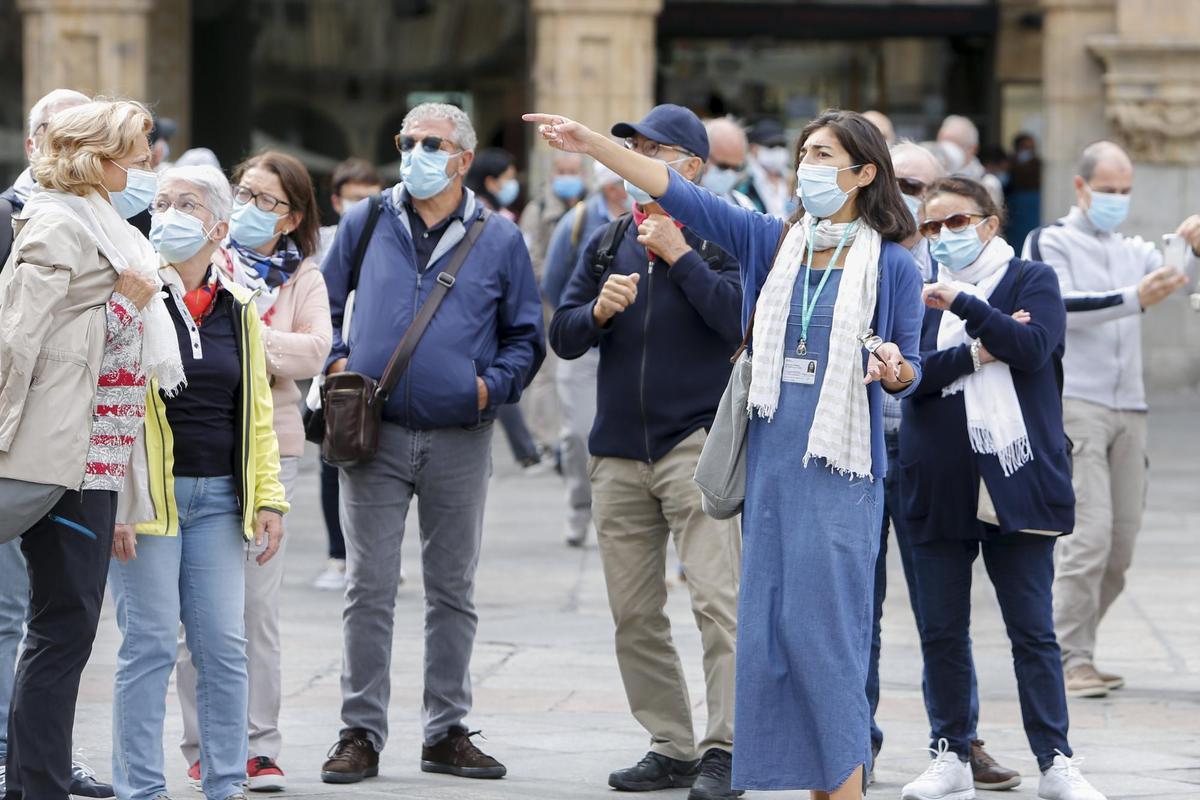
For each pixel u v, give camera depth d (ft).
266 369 34.68
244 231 36.52
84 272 28.63
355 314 37.04
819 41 130.31
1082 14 108.99
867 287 29.43
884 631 52.19
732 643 34.40
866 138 29.55
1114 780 35.96
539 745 38.99
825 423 28.94
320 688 43.88
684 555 34.86
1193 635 50.98
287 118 162.91
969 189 35.24
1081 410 44.55
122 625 31.35
